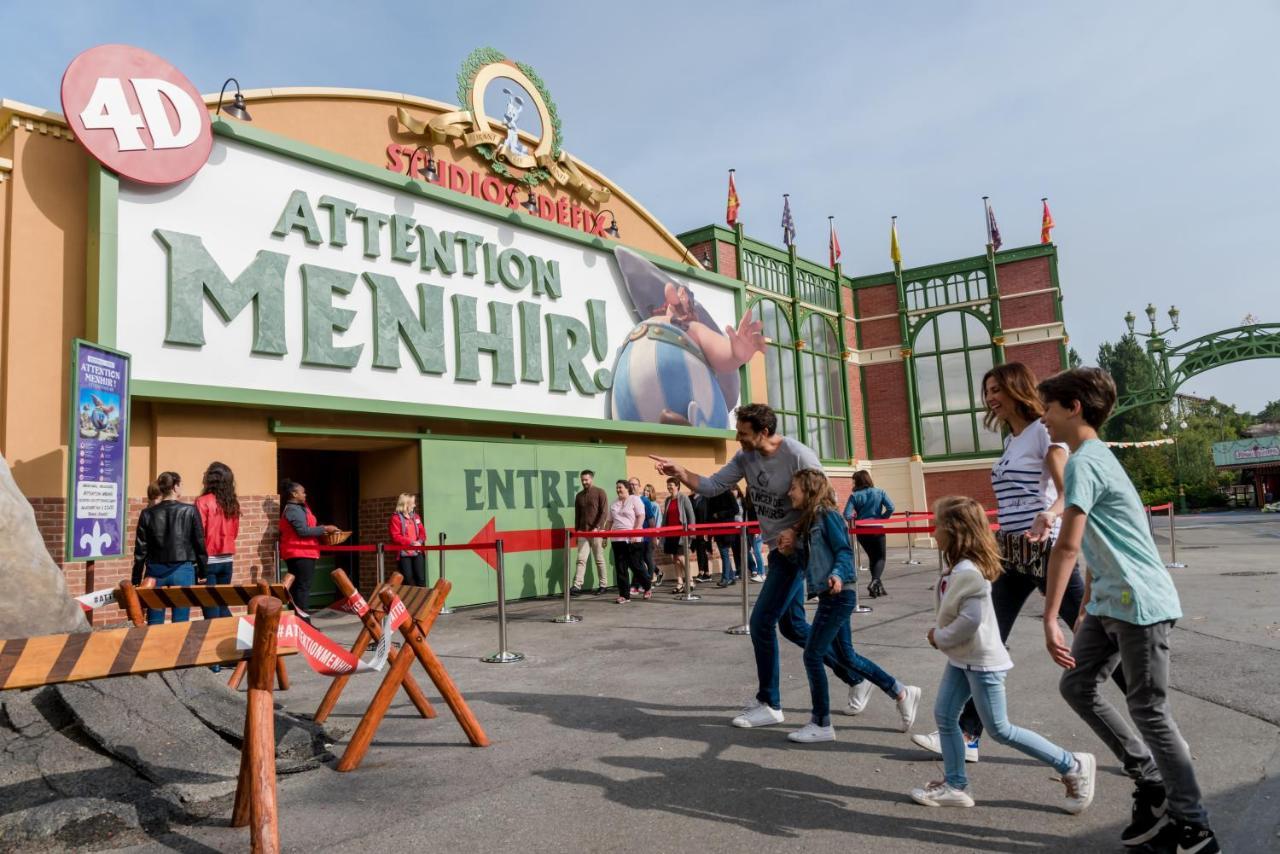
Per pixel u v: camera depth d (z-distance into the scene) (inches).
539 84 551.2
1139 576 113.7
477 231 497.0
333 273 413.1
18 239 324.5
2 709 159.6
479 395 482.9
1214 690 201.2
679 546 514.9
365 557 475.5
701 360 648.4
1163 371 1279.5
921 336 935.0
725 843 124.7
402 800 147.8
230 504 306.7
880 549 433.4
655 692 228.4
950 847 121.3
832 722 193.0
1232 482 2233.0
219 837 132.6
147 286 347.6
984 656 134.6
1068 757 132.4
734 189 785.6
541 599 498.6
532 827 133.3
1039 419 158.4
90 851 126.9
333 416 416.5
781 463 188.9
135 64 347.6
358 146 447.2
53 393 327.6
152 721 165.3
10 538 173.9
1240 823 123.9
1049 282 882.8
